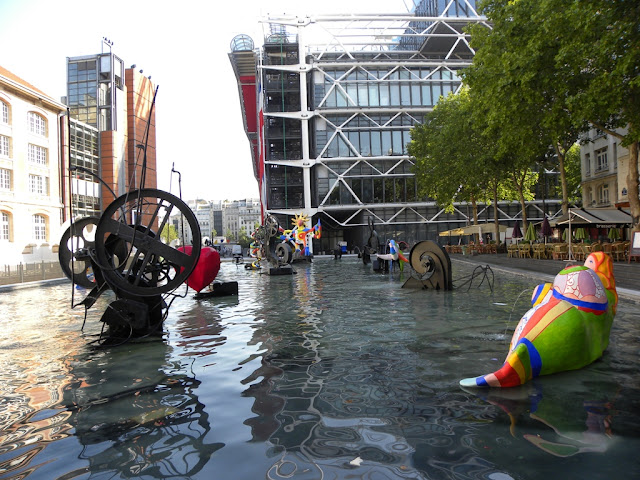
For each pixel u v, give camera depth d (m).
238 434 3.49
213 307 11.46
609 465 2.80
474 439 3.24
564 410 3.73
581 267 5.30
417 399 4.12
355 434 3.40
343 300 11.79
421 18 53.81
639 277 12.59
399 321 8.32
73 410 4.25
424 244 14.05
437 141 34.19
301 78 55.19
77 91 74.94
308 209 54.78
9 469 3.07
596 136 37.59
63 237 9.80
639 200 16.45
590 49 13.02
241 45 60.94
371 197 55.28
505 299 10.88
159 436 3.54
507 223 55.56
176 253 7.91
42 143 44.72
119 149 76.31
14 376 5.57
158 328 8.20
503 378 4.36
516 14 15.28
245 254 66.12
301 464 2.95
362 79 55.94
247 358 6.01
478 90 18.77
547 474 2.71
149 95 90.25
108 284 8.05
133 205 8.38
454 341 6.48
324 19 55.09
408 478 2.71
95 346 7.33
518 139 17.67
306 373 5.14
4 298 17.05
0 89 38.94
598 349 5.19
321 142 55.41
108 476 2.92
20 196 41.09
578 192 52.38
